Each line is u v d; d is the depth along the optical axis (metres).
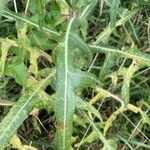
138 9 0.38
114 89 0.40
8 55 0.35
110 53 0.33
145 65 0.33
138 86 0.41
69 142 0.29
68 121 0.28
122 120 0.42
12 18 0.33
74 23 0.32
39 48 0.34
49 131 0.41
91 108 0.31
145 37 0.43
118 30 0.42
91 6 0.34
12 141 0.33
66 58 0.29
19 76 0.32
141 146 0.42
